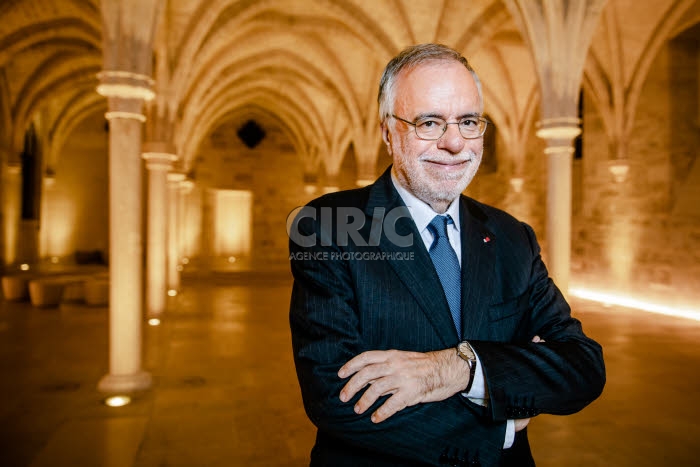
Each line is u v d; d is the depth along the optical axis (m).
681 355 7.86
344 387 1.13
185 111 13.78
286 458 4.17
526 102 16.81
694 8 11.00
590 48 12.88
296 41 15.41
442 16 11.15
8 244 18.14
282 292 14.94
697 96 12.09
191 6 9.46
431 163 1.26
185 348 8.09
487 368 1.14
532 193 17.45
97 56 15.80
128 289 5.94
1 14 11.57
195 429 4.79
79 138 23.47
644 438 4.64
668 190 12.20
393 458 1.18
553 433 4.76
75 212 23.45
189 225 25.53
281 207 26.84
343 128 21.69
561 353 1.21
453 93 1.23
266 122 26.58
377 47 11.76
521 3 8.02
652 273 12.60
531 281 1.42
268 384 6.23
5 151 17.53
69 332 9.05
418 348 1.24
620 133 13.17
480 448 1.13
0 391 5.87
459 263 1.36
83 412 5.22
